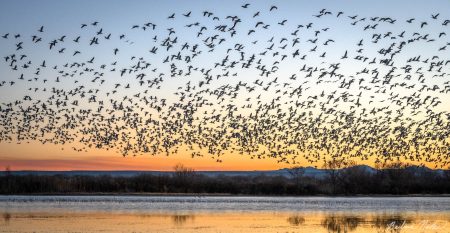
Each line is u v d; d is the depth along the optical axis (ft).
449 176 477.36
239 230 194.29
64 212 266.16
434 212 285.02
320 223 222.28
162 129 242.78
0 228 191.21
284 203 363.76
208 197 443.73
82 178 472.44
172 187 482.28
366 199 428.15
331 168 467.52
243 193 487.61
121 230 189.47
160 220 228.63
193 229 195.42
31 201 362.33
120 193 471.21
